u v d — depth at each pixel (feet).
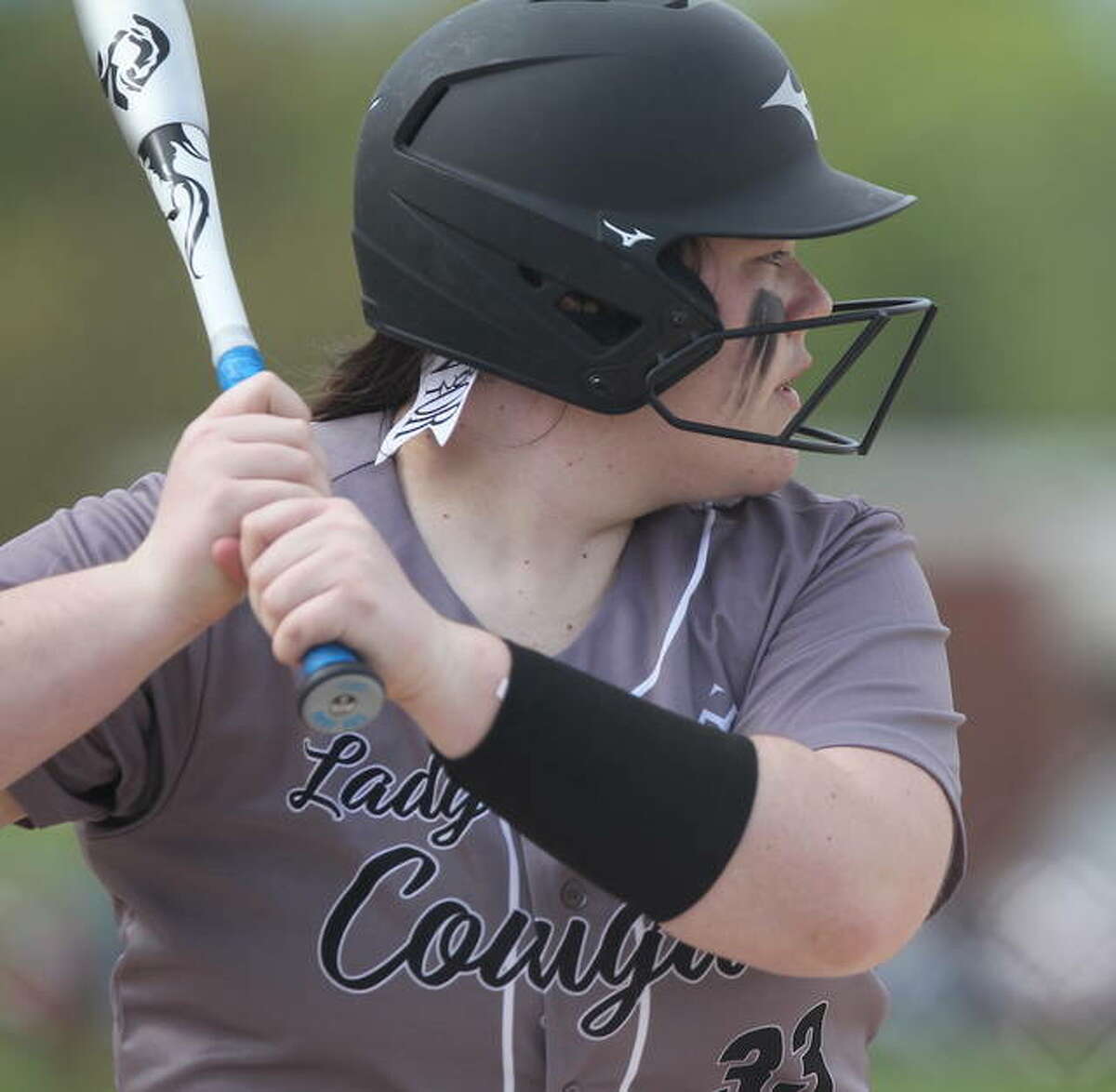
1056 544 95.40
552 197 24.38
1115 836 87.56
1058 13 202.18
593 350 24.52
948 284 193.16
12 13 129.18
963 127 194.39
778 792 22.38
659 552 25.64
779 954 22.85
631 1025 24.57
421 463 25.94
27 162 130.41
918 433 114.83
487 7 25.25
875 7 197.47
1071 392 192.75
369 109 25.80
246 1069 24.85
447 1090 24.48
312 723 21.09
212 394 135.03
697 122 24.43
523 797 21.80
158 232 133.18
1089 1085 82.17
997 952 84.64
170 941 24.95
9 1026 75.77
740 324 24.82
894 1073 81.51
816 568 25.67
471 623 25.21
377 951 24.32
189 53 27.78
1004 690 89.97
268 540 21.81
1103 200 195.00
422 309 25.30
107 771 24.45
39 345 133.08
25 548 24.95
